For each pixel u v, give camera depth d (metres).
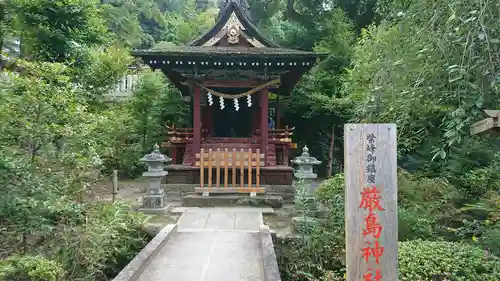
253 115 12.25
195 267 4.39
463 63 3.00
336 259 5.08
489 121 2.73
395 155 2.69
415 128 4.61
